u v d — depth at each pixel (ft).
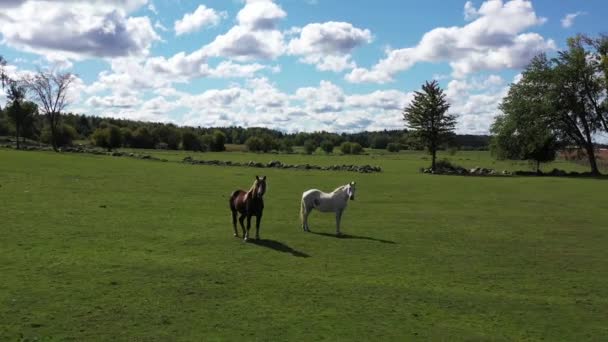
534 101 234.58
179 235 63.36
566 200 120.78
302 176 180.24
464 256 58.03
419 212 94.99
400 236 69.31
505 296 43.09
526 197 126.72
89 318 33.71
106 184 121.08
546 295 43.91
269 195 115.85
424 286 45.03
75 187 110.52
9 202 83.05
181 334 31.86
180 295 39.27
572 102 226.58
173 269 46.55
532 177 204.95
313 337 32.37
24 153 229.25
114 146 421.59
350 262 52.85
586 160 333.01
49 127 417.90
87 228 64.90
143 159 255.70
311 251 57.36
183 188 120.98
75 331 31.50
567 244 66.85
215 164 239.50
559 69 225.35
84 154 267.39
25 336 30.37
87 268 45.42
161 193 108.58
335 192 68.90
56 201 87.61
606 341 33.91
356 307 38.45
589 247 65.10
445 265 53.31
